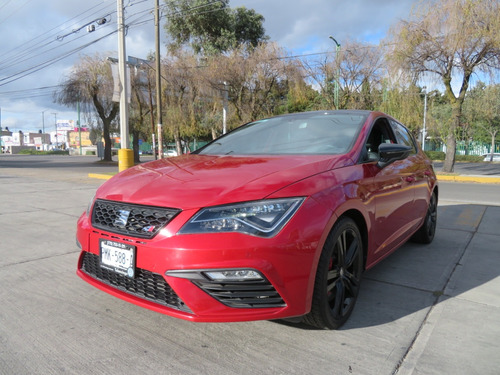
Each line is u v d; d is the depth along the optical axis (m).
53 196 8.85
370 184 2.79
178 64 24.14
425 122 20.09
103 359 2.16
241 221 2.06
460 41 14.38
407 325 2.55
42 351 2.24
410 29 15.51
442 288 3.22
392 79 16.81
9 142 109.56
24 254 4.15
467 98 18.59
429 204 4.50
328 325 2.41
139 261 2.18
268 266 2.03
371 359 2.15
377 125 3.58
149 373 2.03
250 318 2.08
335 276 2.46
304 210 2.17
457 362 2.12
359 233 2.67
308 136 3.27
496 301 2.95
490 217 6.36
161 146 17.83
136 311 2.77
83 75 26.48
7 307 2.83
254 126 3.82
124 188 2.50
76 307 2.83
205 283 2.05
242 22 32.62
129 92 13.87
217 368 2.07
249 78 21.50
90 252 2.52
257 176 2.34
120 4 13.41
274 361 2.14
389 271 3.64
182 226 2.09
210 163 2.79
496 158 36.78
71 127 102.12
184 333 2.45
